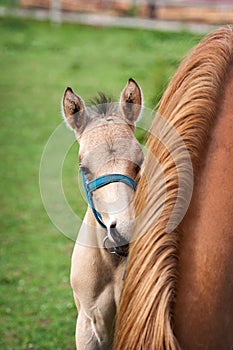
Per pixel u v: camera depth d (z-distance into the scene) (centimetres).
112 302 517
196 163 355
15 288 881
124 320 344
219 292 344
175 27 2383
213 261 345
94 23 2511
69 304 830
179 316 340
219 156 355
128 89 483
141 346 334
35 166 1349
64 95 486
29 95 1802
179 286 342
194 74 368
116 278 507
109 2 2647
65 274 925
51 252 998
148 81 1362
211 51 374
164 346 329
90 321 530
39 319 798
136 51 2131
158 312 333
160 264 340
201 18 2461
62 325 782
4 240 1035
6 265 949
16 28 2447
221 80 367
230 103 363
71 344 739
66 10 2636
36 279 908
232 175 353
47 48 2233
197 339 341
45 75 1967
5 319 796
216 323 343
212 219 349
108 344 534
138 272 345
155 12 2577
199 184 354
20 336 757
